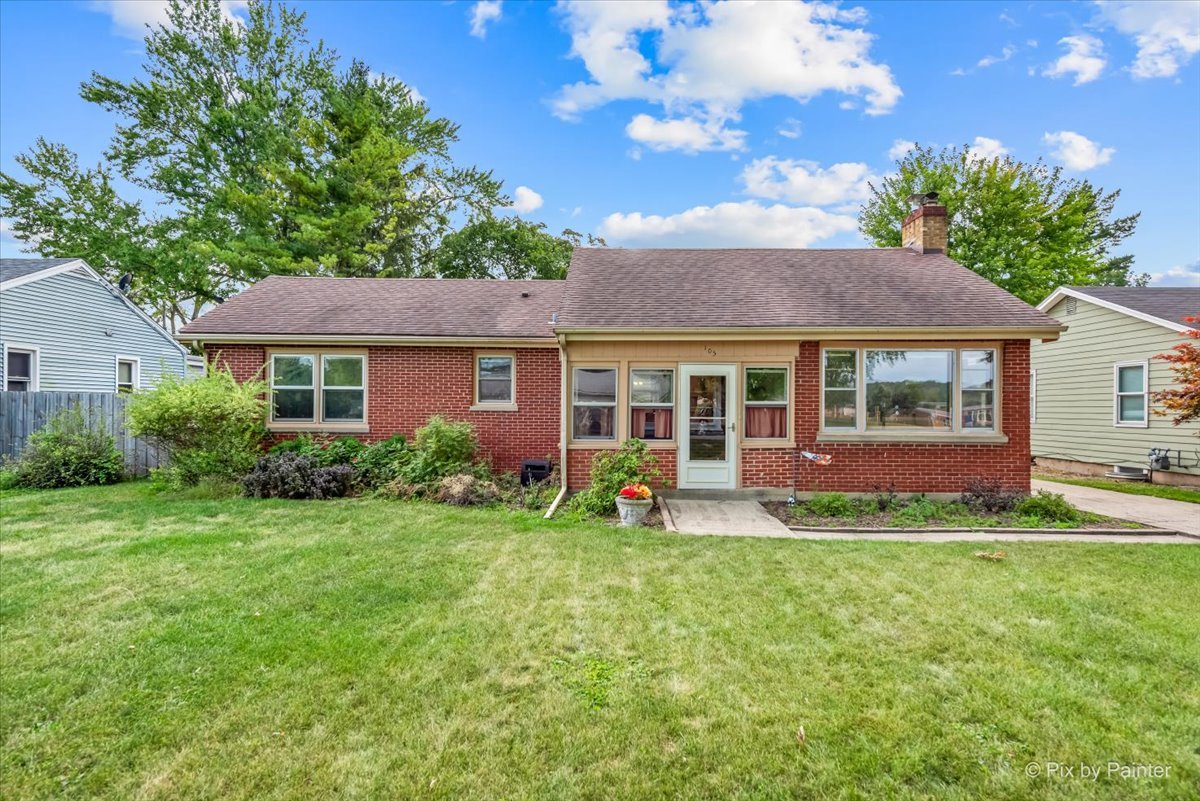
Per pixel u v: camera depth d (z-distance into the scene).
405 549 5.75
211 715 2.82
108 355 15.50
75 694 2.99
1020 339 8.52
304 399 10.75
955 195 21.27
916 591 4.62
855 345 8.80
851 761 2.53
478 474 9.45
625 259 11.59
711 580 4.89
